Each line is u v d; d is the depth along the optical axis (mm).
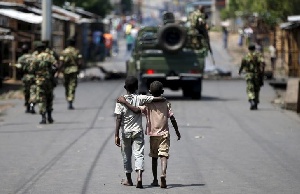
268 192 22047
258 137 35219
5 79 74562
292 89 50625
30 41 76750
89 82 76625
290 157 29156
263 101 54969
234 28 176750
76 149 31484
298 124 40562
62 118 44188
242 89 67000
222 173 25516
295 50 79000
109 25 152375
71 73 49344
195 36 55750
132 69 60875
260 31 101188
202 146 32188
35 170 26438
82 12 114125
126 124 23031
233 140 34125
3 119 44000
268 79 78438
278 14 87188
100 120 42875
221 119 43000
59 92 64562
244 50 129500
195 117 44062
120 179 24375
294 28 76938
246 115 45250
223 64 105375
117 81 77938
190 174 25328
